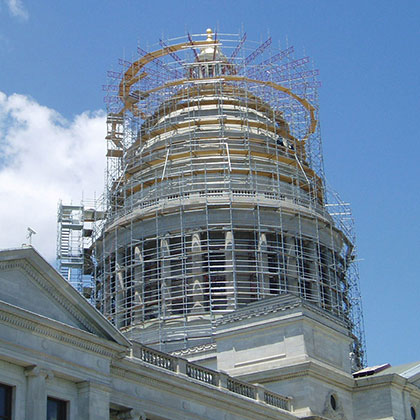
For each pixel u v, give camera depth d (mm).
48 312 56938
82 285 118875
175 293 103750
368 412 80875
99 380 58062
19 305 55094
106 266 111562
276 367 78438
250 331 81312
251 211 106750
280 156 112188
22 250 55188
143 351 64062
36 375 54281
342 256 115000
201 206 105875
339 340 83375
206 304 102375
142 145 115750
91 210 122375
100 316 59062
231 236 104938
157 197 108812
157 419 63562
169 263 105125
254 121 115312
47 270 56562
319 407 77375
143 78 122062
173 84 118562
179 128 114625
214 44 123062
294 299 80625
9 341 53156
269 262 106125
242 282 103000
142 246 106750
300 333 79062
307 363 76875
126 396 60906
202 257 104938
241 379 79438
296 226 108000
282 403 75812
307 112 122062
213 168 109500
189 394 65500
